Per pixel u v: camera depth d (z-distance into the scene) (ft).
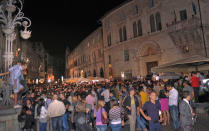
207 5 82.23
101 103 23.09
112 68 137.28
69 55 318.86
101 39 164.55
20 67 25.68
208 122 29.84
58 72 454.81
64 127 29.99
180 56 87.51
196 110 37.86
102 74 164.55
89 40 195.52
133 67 115.55
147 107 21.40
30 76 222.89
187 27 81.05
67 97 37.65
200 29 79.97
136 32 115.24
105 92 39.55
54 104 26.30
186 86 33.17
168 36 93.45
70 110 31.81
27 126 25.02
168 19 93.91
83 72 218.38
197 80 41.27
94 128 32.22
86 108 23.90
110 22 139.85
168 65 48.80
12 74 24.99
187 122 20.07
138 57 111.65
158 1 99.66
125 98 27.66
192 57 45.91
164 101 32.83
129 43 118.93
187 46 84.94
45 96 34.91
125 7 123.13
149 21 105.19
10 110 22.75
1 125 20.61
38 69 269.85
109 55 143.64
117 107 22.93
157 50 99.40
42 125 26.45
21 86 25.80
